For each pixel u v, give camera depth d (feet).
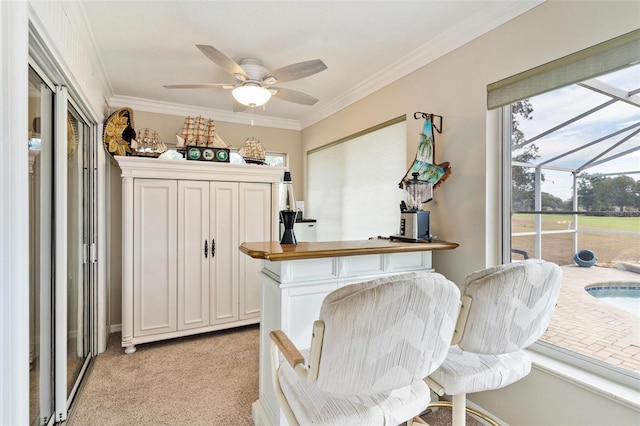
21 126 3.48
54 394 5.87
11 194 3.36
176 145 11.80
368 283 2.97
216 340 10.32
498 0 5.98
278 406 5.49
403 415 3.46
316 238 13.53
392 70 8.86
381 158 9.80
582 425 4.91
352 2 6.10
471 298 3.80
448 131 7.34
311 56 8.25
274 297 5.78
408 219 7.06
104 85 9.73
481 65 6.59
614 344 4.97
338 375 3.05
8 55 3.29
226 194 10.89
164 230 9.98
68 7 5.58
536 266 3.85
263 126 14.02
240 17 6.58
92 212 8.95
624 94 4.83
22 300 3.52
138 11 6.33
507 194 6.50
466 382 3.99
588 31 4.96
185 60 8.49
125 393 7.20
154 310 9.82
